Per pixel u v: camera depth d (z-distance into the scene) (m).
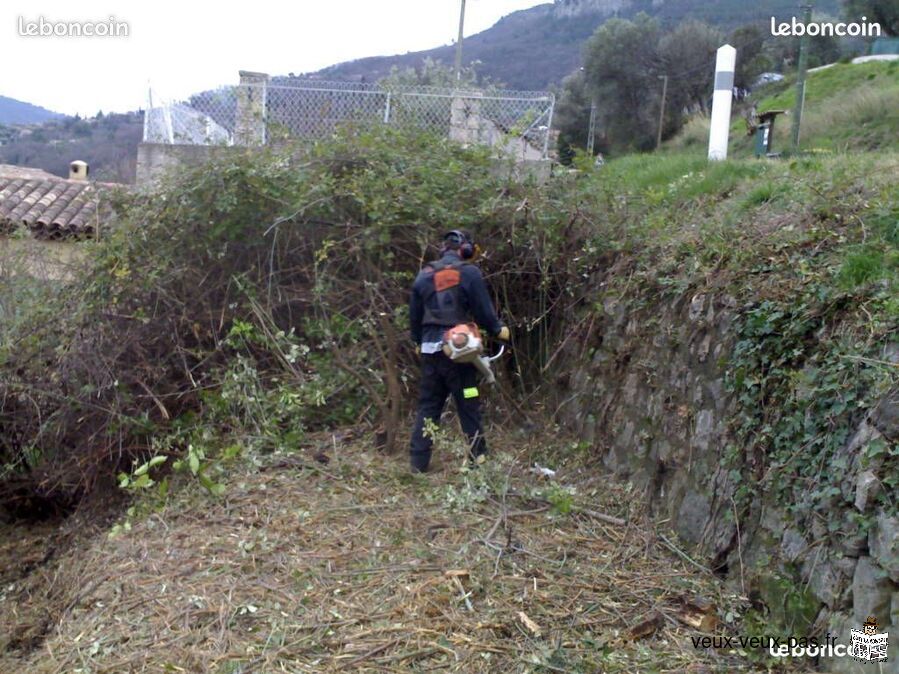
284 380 7.04
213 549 5.02
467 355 5.77
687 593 4.44
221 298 7.44
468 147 8.13
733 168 7.89
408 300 7.26
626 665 3.86
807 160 7.57
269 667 3.84
